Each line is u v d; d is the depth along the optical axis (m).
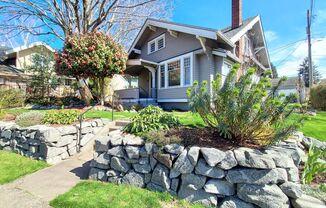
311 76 14.46
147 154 3.20
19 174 3.81
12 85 14.71
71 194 2.98
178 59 11.73
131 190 3.07
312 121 6.80
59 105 12.12
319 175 3.24
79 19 14.08
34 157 4.71
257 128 3.01
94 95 12.09
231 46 9.95
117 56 10.34
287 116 2.98
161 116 4.02
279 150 2.99
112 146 3.52
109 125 6.09
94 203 2.72
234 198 2.61
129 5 15.77
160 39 13.37
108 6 15.07
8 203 2.80
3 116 7.11
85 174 3.82
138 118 4.04
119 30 17.61
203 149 2.86
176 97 11.69
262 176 2.51
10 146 5.47
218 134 3.39
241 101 3.00
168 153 3.06
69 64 9.66
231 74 3.15
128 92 13.55
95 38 10.22
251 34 15.10
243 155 2.67
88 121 5.81
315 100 12.30
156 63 13.04
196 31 9.87
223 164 2.69
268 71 3.15
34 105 12.19
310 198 2.50
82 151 5.21
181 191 2.87
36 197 2.96
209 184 2.73
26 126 5.25
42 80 14.80
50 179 3.59
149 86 14.57
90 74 10.16
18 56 18.66
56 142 4.63
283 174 2.53
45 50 18.62
